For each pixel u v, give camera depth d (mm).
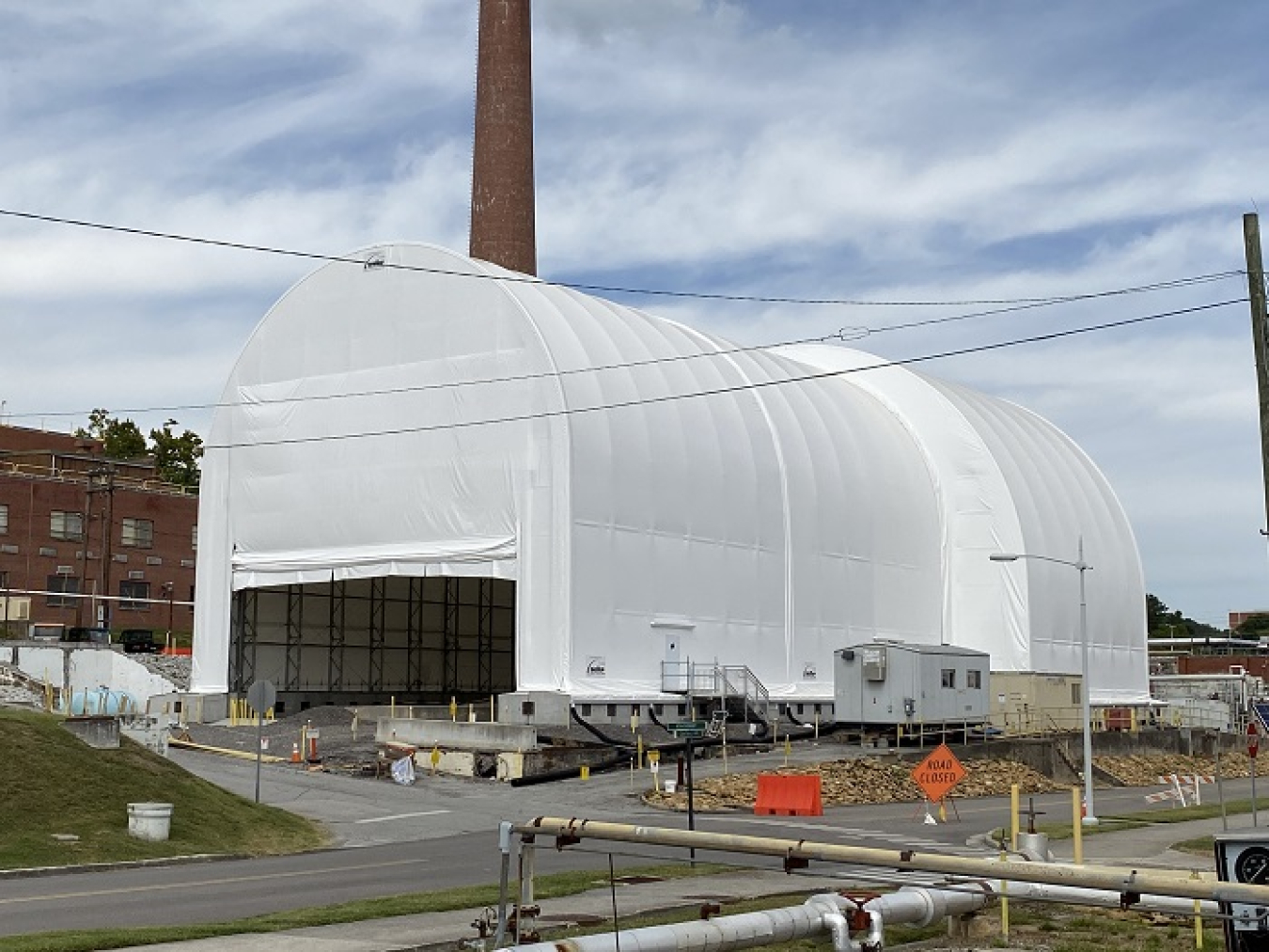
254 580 61906
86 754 31516
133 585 95688
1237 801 51938
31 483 91000
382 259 60156
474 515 56156
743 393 64688
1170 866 27656
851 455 69625
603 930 17922
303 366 62031
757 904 20453
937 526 75375
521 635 54062
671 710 56375
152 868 26656
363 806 39156
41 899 21734
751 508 61719
